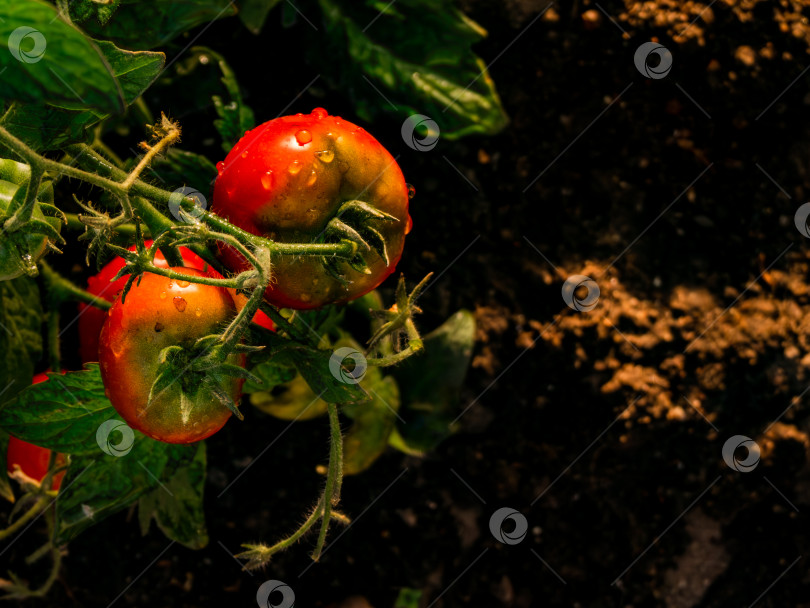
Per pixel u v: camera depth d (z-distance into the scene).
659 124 0.81
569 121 0.81
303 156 0.59
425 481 0.82
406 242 0.81
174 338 0.58
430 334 0.79
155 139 0.59
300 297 0.60
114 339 0.58
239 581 0.81
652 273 0.81
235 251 0.59
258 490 0.81
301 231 0.60
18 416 0.63
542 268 0.81
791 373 0.80
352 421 0.78
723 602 0.82
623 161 0.81
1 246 0.55
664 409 0.80
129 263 0.56
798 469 0.81
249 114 0.70
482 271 0.81
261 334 0.60
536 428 0.81
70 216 0.69
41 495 0.69
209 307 0.58
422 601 0.82
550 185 0.81
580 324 0.80
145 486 0.68
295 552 0.82
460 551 0.82
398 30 0.77
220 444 0.81
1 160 0.58
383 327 0.61
